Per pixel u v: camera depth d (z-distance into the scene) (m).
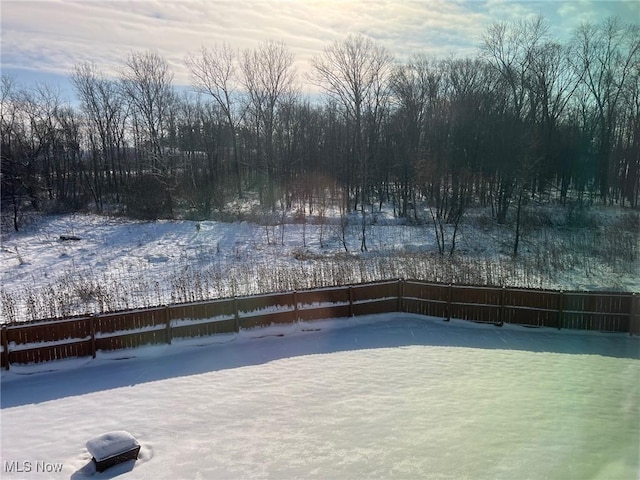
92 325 11.93
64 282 19.11
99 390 10.45
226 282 19.16
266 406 9.48
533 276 20.27
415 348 12.88
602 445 7.74
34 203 36.50
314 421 8.80
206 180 39.38
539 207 33.59
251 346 13.13
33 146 39.72
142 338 12.55
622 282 19.61
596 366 11.52
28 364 11.41
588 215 31.22
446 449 7.73
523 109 38.03
